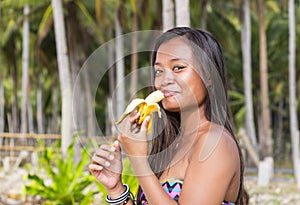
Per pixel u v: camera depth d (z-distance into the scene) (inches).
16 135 737.6
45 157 283.9
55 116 1332.4
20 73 1357.0
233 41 1100.5
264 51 845.8
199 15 904.3
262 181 505.0
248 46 887.7
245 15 885.8
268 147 819.4
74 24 957.2
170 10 275.9
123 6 866.1
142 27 831.7
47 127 1624.0
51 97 1483.8
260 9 842.2
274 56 1186.6
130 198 79.0
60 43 592.4
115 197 77.7
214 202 69.7
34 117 1624.0
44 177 498.9
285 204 409.4
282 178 586.9
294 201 422.9
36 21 1073.5
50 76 1279.5
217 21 975.0
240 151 76.5
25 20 1005.8
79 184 267.9
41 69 1195.3
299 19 1172.5
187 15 275.0
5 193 404.8
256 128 1272.1
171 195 72.7
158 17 779.4
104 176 76.9
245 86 893.2
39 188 273.1
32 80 1307.8
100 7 813.9
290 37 804.0
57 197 268.7
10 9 1070.4
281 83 1190.3
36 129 1637.6
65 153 319.6
